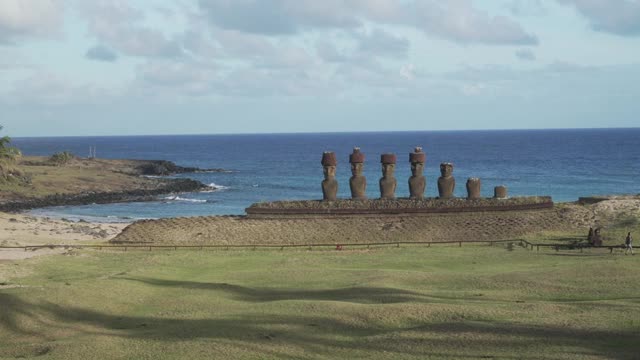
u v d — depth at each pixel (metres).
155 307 27.56
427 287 30.45
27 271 36.09
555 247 40.12
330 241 45.41
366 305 25.69
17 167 116.00
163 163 162.62
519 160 198.62
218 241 46.06
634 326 22.17
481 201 48.16
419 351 20.73
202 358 20.48
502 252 39.72
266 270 35.88
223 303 27.69
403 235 45.41
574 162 185.62
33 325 24.47
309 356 20.66
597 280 29.66
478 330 22.12
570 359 19.38
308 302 26.41
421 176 50.75
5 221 65.50
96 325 25.00
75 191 108.44
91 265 38.53
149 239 46.75
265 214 48.84
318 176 151.62
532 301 26.77
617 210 47.88
